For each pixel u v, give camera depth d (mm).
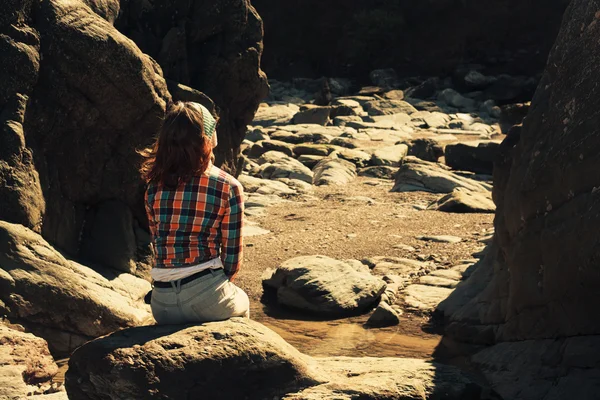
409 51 33688
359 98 27984
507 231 6012
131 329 3906
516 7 32094
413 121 24812
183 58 9211
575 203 4805
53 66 6559
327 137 19625
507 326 5594
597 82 4922
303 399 3797
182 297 3834
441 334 6297
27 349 5219
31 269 5926
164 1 9102
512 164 5984
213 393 3697
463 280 7676
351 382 3996
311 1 34625
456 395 4125
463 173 15398
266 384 3820
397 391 3979
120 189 7066
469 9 32719
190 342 3764
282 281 7516
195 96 8875
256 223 10977
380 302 6859
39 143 6551
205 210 3812
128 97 6832
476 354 5570
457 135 22266
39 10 6617
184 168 3787
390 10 33688
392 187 14461
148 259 7176
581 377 4449
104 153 6957
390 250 9062
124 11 8781
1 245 5891
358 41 33844
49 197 6531
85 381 3703
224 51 9586
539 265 5254
